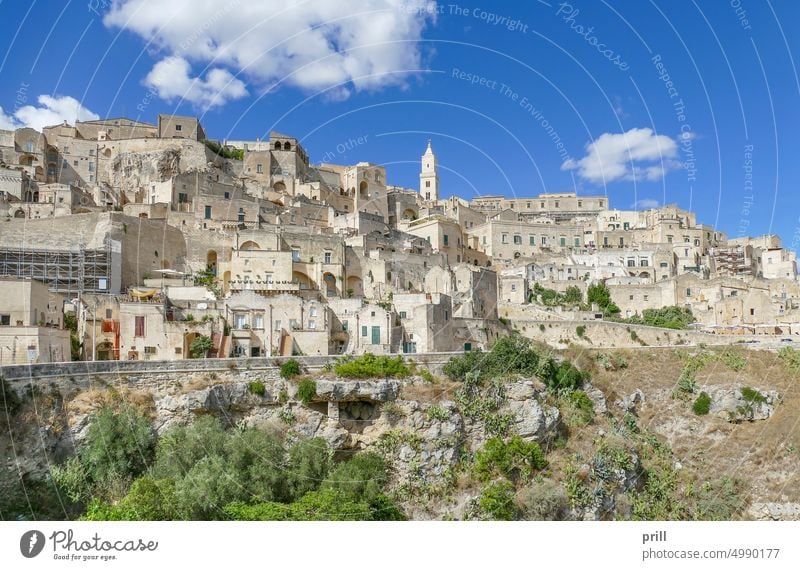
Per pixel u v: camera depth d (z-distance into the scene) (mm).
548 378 77250
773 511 70250
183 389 60188
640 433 80812
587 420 75625
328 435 63500
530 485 64312
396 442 64250
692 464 77500
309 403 64188
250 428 59688
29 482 51656
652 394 86812
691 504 72500
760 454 76375
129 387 58719
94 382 57156
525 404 70438
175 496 48125
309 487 55625
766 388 85562
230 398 61375
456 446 65750
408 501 61594
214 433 55375
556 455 69312
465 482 63750
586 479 67125
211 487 49844
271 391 63688
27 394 53469
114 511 45906
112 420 55219
